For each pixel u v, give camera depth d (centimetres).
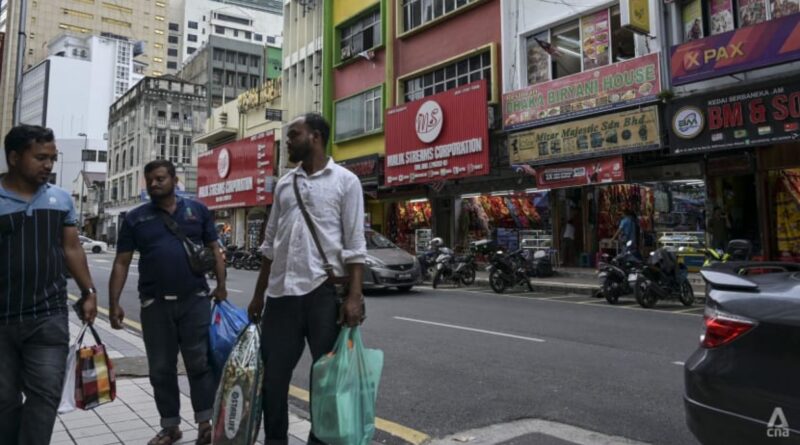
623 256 1093
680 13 1259
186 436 372
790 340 250
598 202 1588
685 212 1396
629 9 1245
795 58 1025
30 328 275
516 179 1734
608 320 873
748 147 1180
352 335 277
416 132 1830
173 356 363
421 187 2019
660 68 1248
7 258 271
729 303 278
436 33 1903
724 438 262
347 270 292
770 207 1206
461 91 1684
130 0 9794
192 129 4909
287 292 286
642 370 559
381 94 2100
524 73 1608
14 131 278
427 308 1020
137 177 4788
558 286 1303
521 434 393
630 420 416
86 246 3875
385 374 556
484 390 498
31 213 277
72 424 394
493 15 1706
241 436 275
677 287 1026
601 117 1350
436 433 399
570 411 439
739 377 260
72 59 7962
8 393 273
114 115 5516
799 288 271
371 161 2078
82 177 6438
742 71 1099
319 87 2572
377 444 379
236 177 3141
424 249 2039
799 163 1135
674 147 1212
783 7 1097
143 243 364
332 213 291
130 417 410
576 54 1489
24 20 1320
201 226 380
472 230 1909
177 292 359
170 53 10388
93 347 321
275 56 4706
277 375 288
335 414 259
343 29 2369
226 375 287
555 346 678
